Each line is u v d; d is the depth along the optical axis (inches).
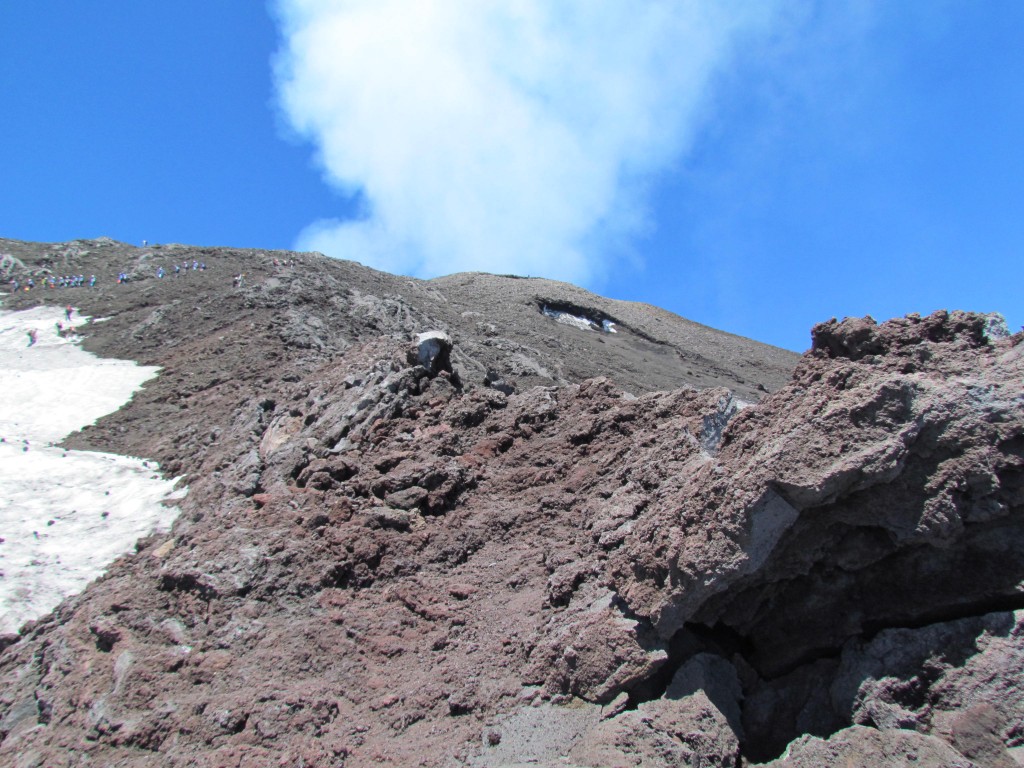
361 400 674.8
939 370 323.3
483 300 3166.8
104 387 1321.4
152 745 347.6
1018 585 287.9
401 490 534.6
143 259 2519.7
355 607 438.6
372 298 1942.7
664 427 508.4
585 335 3058.6
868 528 317.7
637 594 331.3
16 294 2098.9
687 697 299.6
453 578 460.1
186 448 912.3
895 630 296.8
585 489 514.3
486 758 300.4
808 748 271.0
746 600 334.0
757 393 2795.3
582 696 323.9
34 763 360.5
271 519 517.7
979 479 293.3
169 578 468.1
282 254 2709.2
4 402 1228.5
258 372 1269.7
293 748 319.3
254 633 414.0
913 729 269.9
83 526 722.8
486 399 661.3
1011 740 254.2
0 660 506.9
